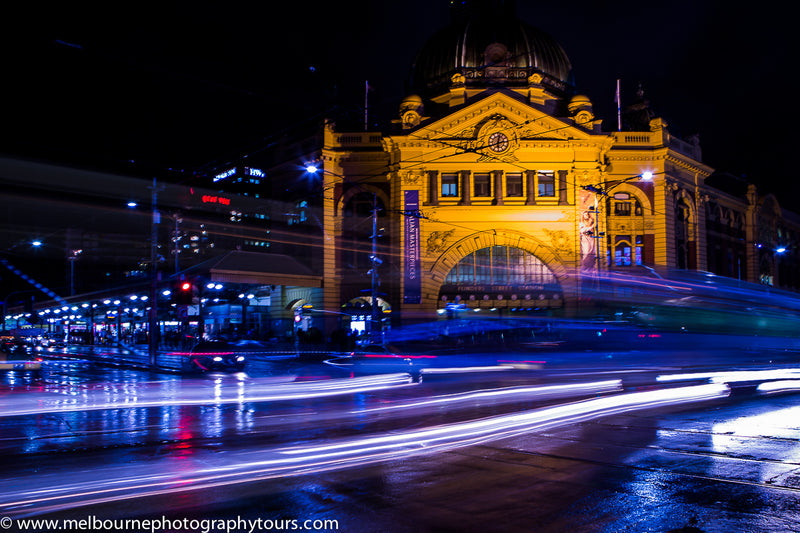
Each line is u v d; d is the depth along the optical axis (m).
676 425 12.27
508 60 53.81
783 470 8.54
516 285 49.62
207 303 64.62
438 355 39.84
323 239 51.75
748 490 7.53
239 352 32.38
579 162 49.50
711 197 60.59
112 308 72.38
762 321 58.31
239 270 47.91
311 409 15.63
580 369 28.42
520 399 16.52
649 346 45.72
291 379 25.48
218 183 90.88
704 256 57.50
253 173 88.88
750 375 22.45
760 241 69.75
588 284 48.56
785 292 64.38
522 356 38.62
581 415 13.59
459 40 54.66
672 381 21.42
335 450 10.02
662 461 9.12
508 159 49.19
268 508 6.77
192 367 31.39
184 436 11.76
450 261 49.16
